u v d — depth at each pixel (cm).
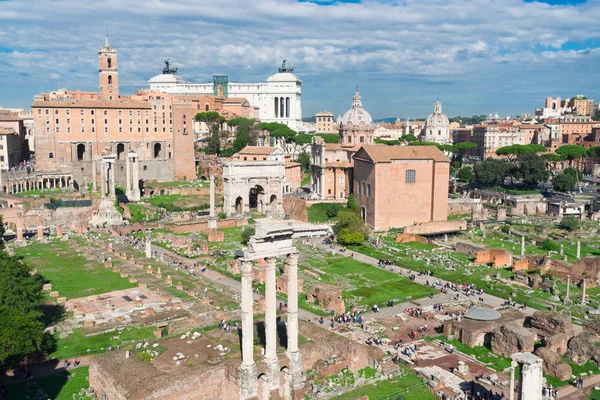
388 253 13888
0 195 17888
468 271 12375
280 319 8081
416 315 9669
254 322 8062
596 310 9925
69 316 8800
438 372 7450
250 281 6091
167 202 19625
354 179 18012
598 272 11519
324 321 9356
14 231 15325
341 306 9762
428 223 16100
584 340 8019
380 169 16488
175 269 11681
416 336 8756
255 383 6219
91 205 17450
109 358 6756
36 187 19925
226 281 11231
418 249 14325
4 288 7519
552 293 10925
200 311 8975
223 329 7819
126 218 17388
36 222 15925
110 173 18175
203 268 11906
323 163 19650
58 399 6388
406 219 17138
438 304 10138
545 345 8088
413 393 6831
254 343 7131
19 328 6906
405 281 11612
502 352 8056
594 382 7294
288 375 6531
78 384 6769
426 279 11831
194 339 7431
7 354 6688
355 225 14850
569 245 14962
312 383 6769
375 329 9025
